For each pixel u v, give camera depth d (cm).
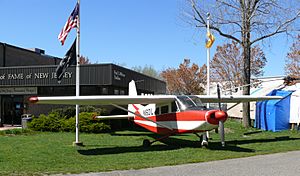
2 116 2431
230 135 1698
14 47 2997
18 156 1031
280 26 2092
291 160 959
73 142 1343
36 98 1077
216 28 2111
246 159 986
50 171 815
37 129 1841
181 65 5291
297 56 3922
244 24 2081
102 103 1275
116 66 2116
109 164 912
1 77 2331
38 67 2217
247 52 2095
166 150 1187
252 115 2517
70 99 1120
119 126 2088
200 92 5159
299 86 2672
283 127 1936
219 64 4534
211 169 827
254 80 3541
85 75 2084
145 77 2823
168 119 1325
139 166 873
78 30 1282
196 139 1506
